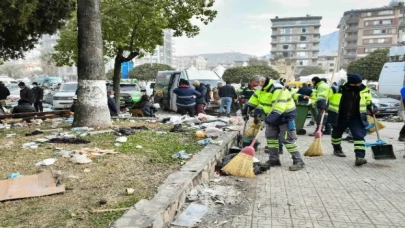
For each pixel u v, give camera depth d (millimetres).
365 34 97188
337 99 8883
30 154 5770
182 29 16969
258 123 7336
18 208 3555
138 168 5086
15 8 9992
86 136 7465
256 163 6129
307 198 4668
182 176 4664
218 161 6246
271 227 3719
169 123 10094
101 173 4793
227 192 4809
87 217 3311
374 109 7133
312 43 123750
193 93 11758
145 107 12805
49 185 4168
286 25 125812
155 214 3334
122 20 14062
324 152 7980
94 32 8570
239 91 19375
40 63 110938
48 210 3496
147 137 7547
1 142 6875
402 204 4426
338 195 4797
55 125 9492
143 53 17344
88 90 8672
